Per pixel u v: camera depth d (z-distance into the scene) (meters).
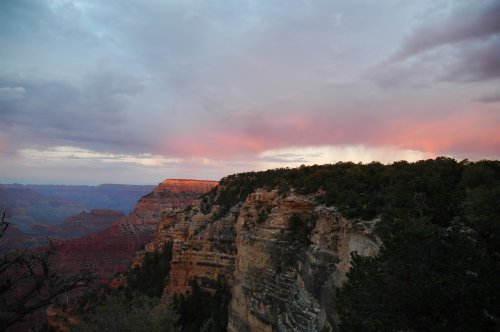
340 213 31.80
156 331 30.27
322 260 32.56
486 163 30.06
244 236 48.84
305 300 32.69
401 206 26.19
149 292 71.25
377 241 24.12
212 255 65.50
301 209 43.00
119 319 29.81
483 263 15.46
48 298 15.09
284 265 40.62
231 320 47.66
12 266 14.96
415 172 33.25
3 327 14.17
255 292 42.97
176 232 77.69
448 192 26.58
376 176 36.31
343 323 17.44
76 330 30.52
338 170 45.81
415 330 14.73
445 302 14.46
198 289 63.72
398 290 15.45
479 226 18.19
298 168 56.75
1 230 14.97
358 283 18.44
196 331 57.47
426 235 16.48
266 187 56.69
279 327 34.53
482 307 14.48
